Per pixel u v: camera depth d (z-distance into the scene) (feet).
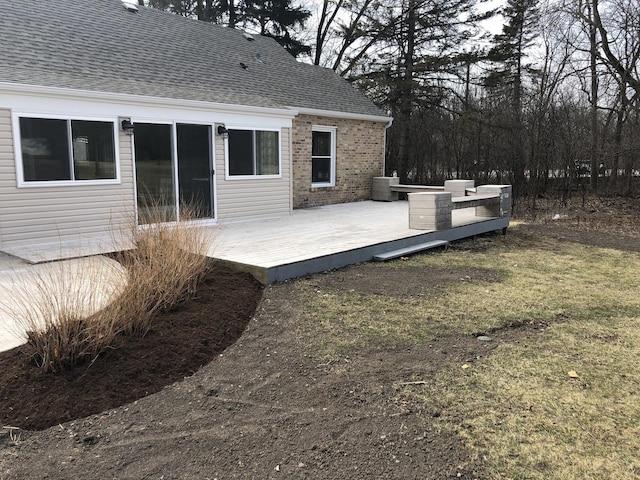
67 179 24.04
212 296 16.43
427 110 67.51
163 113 27.58
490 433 9.23
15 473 8.14
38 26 29.86
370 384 11.18
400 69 65.00
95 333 11.59
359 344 13.50
